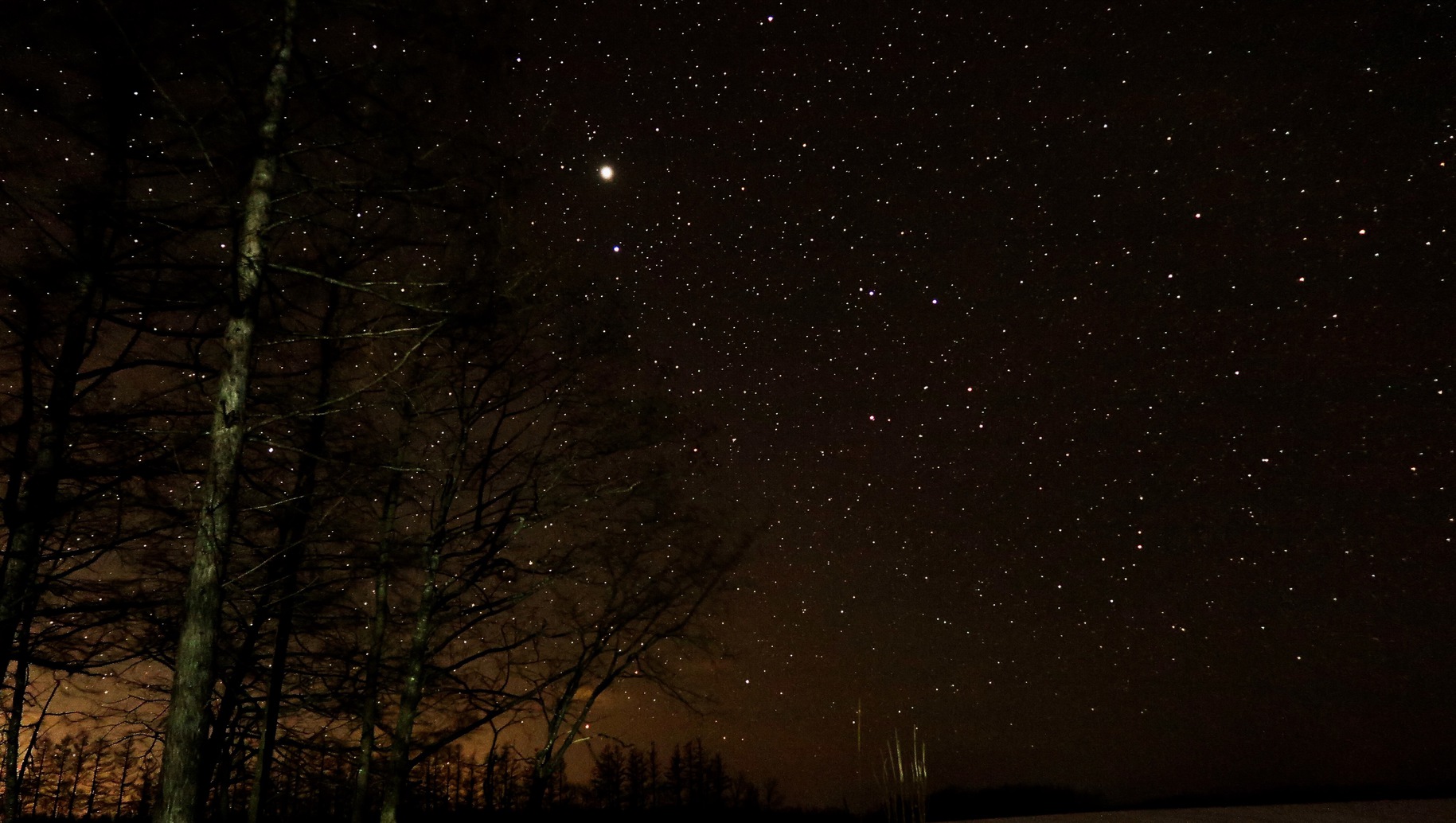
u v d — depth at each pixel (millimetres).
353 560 11031
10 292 8367
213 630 6531
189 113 7438
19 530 8578
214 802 12266
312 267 8891
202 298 8273
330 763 12398
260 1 7672
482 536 12633
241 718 11664
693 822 14984
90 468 9125
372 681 11531
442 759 12297
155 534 10000
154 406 9578
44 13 7316
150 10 7418
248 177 7598
